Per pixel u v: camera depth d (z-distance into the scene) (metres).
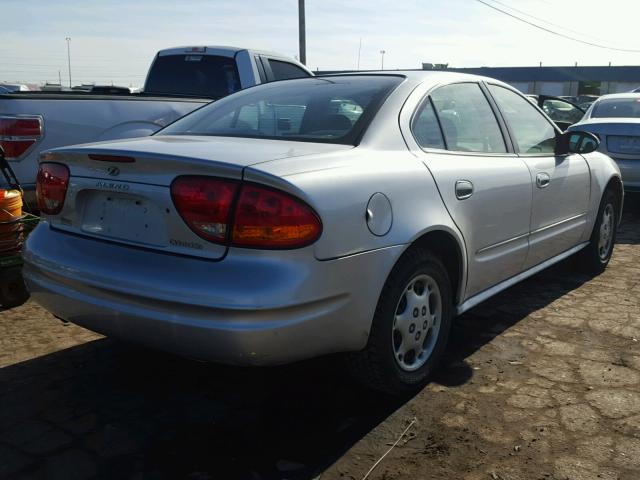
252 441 2.77
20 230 4.37
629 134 7.57
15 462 2.59
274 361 2.47
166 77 7.88
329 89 3.56
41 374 3.38
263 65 7.53
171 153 2.59
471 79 3.89
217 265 2.44
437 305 3.24
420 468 2.56
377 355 2.88
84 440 2.76
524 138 4.17
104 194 2.79
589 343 3.83
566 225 4.53
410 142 3.20
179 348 2.51
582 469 2.54
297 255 2.44
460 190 3.26
